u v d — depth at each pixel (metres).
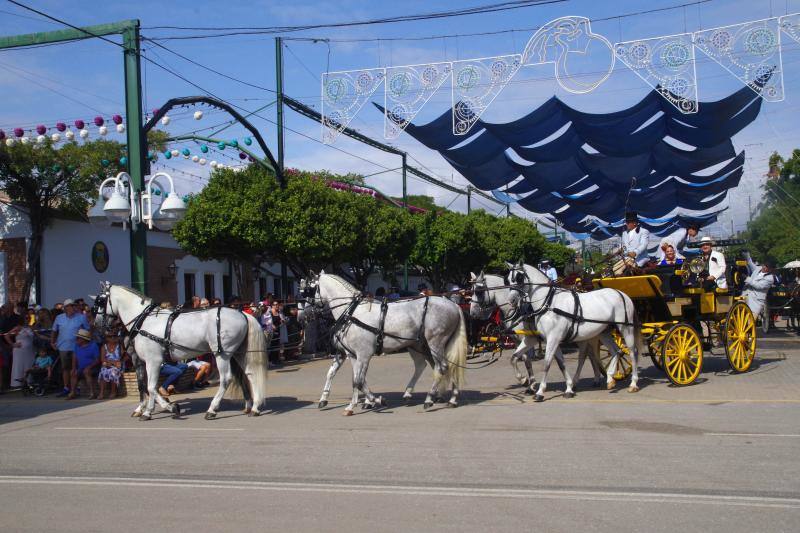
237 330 11.44
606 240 37.31
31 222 19.61
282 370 18.62
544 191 23.47
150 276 23.33
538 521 5.61
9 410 13.41
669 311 12.97
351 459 7.98
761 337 22.47
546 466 7.35
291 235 19.78
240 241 19.78
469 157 19.91
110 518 6.04
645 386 12.88
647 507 5.89
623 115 16.66
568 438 8.71
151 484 7.15
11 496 6.82
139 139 14.67
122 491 6.91
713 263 13.64
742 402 10.89
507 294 12.34
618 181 21.47
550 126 18.02
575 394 12.35
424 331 11.37
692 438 8.49
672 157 19.88
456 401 11.80
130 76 14.74
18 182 19.25
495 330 13.21
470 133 18.19
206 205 19.23
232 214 19.03
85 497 6.72
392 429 9.77
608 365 13.84
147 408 11.62
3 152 18.28
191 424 10.91
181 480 7.29
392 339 11.30
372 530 5.51
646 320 13.44
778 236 36.53
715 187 23.53
